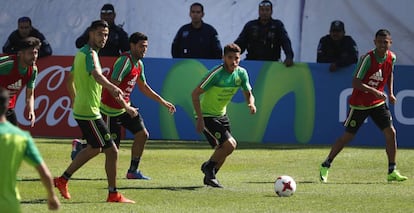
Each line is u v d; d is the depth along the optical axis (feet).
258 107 182.70
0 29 215.10
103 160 150.82
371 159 155.02
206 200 109.09
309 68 182.39
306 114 182.29
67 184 119.55
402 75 180.04
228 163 149.38
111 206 102.63
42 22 214.07
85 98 105.50
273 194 115.24
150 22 211.41
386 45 129.18
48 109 186.39
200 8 185.26
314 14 207.00
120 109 128.77
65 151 160.35
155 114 184.14
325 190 119.75
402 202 109.40
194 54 186.29
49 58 187.21
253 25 184.85
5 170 63.46
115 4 211.82
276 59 185.88
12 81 116.06
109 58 183.11
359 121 130.52
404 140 179.93
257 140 182.60
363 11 205.26
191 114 183.52
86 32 187.32
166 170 140.67
